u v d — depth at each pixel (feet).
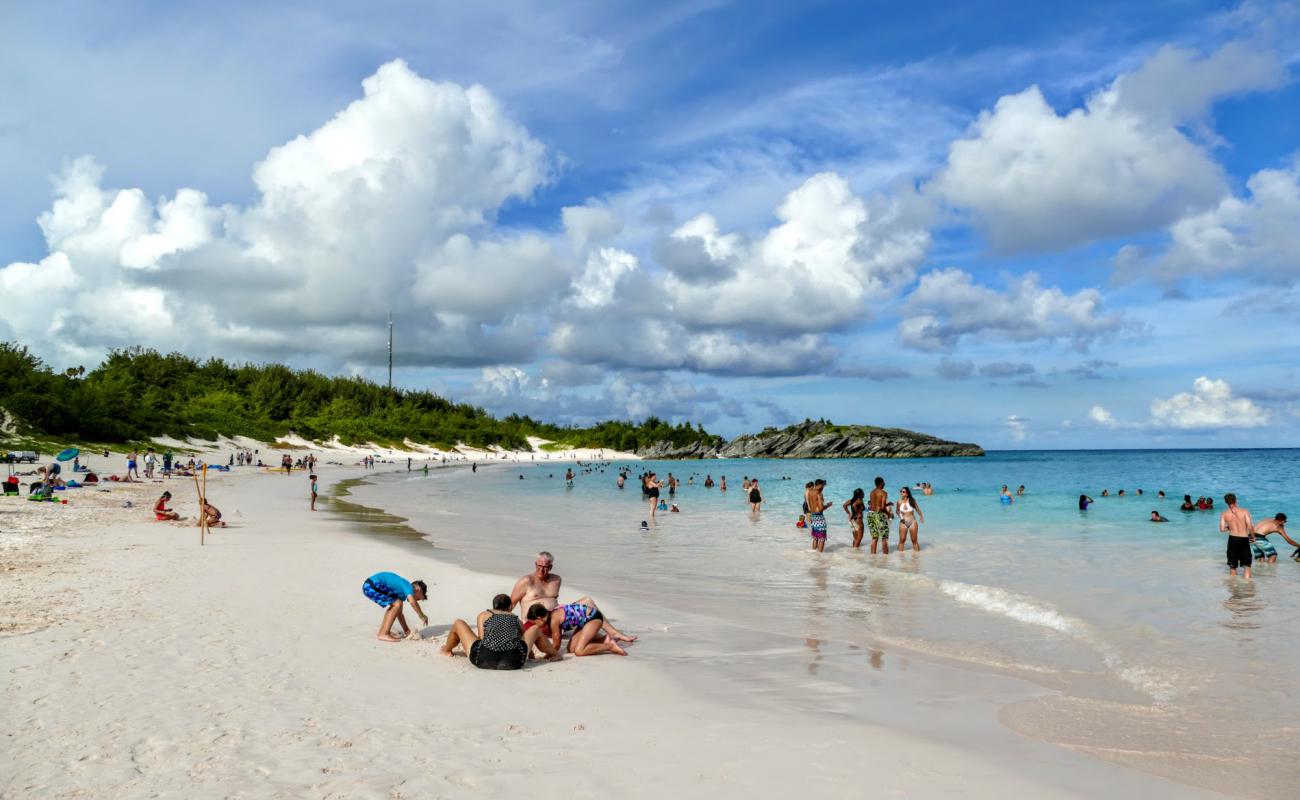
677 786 17.62
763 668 29.43
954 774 18.85
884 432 568.41
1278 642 32.71
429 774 18.15
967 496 149.38
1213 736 21.90
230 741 20.12
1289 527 83.35
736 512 114.21
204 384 424.87
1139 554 61.05
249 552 58.18
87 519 77.05
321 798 16.65
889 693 26.14
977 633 35.40
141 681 25.29
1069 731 22.30
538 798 16.83
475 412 639.35
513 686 26.48
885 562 58.18
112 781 17.42
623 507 124.98
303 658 29.09
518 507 124.16
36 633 31.07
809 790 17.58
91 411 241.35
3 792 16.69
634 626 37.09
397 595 32.96
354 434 436.35
